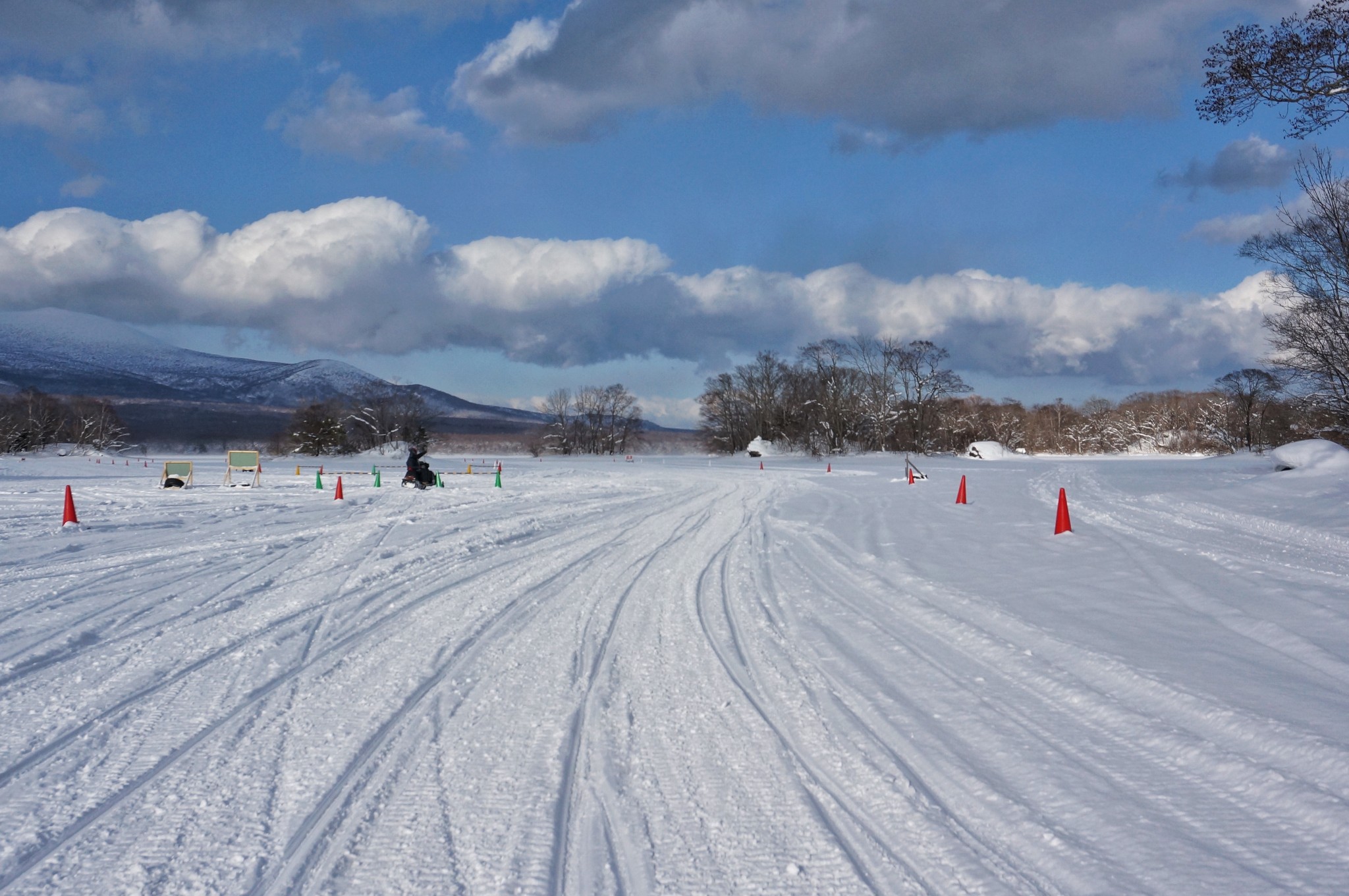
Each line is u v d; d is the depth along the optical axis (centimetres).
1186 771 441
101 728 526
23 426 9531
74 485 3162
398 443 9919
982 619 804
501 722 532
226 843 375
